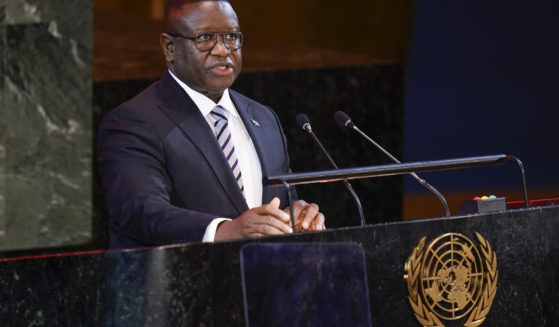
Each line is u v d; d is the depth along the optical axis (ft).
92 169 43.78
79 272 20.58
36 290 20.66
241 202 27.30
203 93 28.35
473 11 83.20
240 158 28.43
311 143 54.75
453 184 78.95
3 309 20.63
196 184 27.09
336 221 55.93
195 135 27.43
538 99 84.23
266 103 53.42
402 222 22.34
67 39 42.52
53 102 42.55
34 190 42.63
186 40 27.68
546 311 24.31
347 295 21.63
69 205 43.39
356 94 55.83
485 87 83.56
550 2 84.23
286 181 22.86
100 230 46.24
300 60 56.95
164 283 20.52
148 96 28.14
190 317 20.56
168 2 28.45
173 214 24.67
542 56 84.33
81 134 43.24
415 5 81.00
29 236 42.63
